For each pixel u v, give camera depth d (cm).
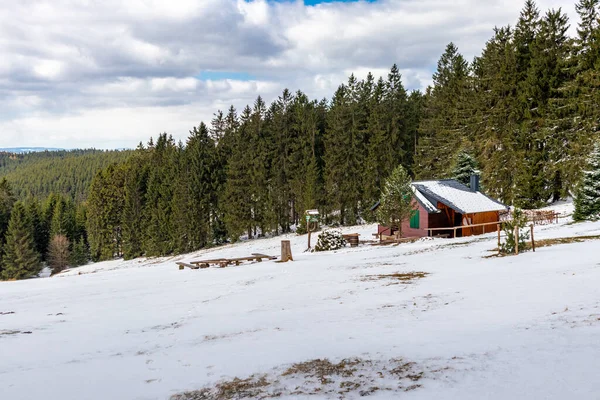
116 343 866
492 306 870
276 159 5941
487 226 3438
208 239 5806
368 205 5438
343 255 2564
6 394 570
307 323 889
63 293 1902
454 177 4512
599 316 675
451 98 5578
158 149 8506
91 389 568
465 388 453
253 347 720
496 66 4681
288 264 2302
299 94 6912
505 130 4356
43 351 839
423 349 614
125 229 6744
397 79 5997
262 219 5722
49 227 7912
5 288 2406
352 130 5547
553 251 1650
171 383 571
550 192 4028
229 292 1509
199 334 884
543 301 849
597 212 2708
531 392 420
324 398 473
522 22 4469
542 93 4116
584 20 3888
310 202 5203
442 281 1309
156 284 1962
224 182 6141
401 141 5762
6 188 7712
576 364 479
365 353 626
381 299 1115
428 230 3300
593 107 3572
